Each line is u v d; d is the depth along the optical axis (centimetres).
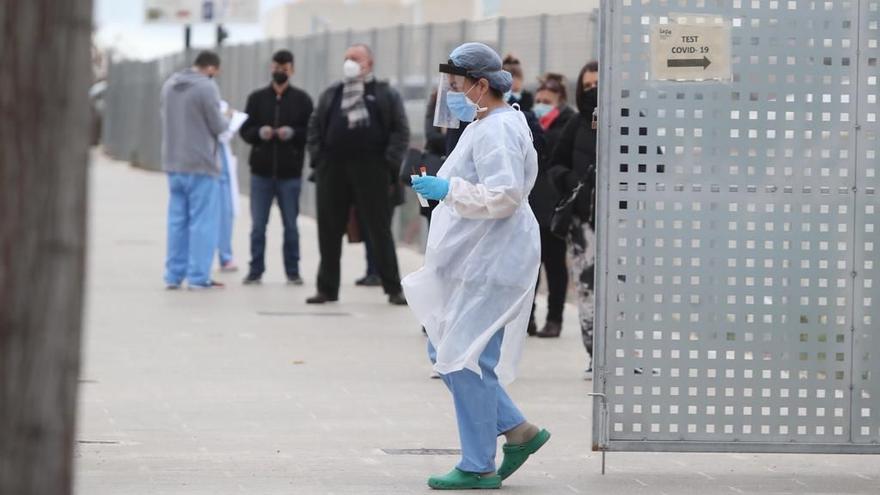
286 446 2723
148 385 3378
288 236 5469
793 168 2447
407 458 2633
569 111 4053
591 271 3541
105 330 4253
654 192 2442
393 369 3675
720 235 2450
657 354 2530
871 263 2462
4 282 1150
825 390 2466
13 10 1144
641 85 2430
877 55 2434
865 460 2683
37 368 1162
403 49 6938
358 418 3028
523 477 2486
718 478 2505
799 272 2455
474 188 2280
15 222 1150
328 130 4750
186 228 5322
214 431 2862
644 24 2422
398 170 4756
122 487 2353
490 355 2359
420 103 6656
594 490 2389
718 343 2459
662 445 2466
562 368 3712
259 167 5412
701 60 2427
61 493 1180
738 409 2469
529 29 5522
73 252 1168
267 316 4625
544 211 3784
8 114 1146
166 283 5322
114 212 8956
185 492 2327
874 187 2453
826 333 2466
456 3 9669
